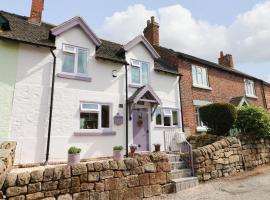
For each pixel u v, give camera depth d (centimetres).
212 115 1266
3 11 1222
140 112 1295
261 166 1196
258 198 681
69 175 611
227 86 1852
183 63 1559
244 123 1253
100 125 1134
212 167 953
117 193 670
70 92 1076
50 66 1052
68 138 1023
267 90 2386
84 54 1168
